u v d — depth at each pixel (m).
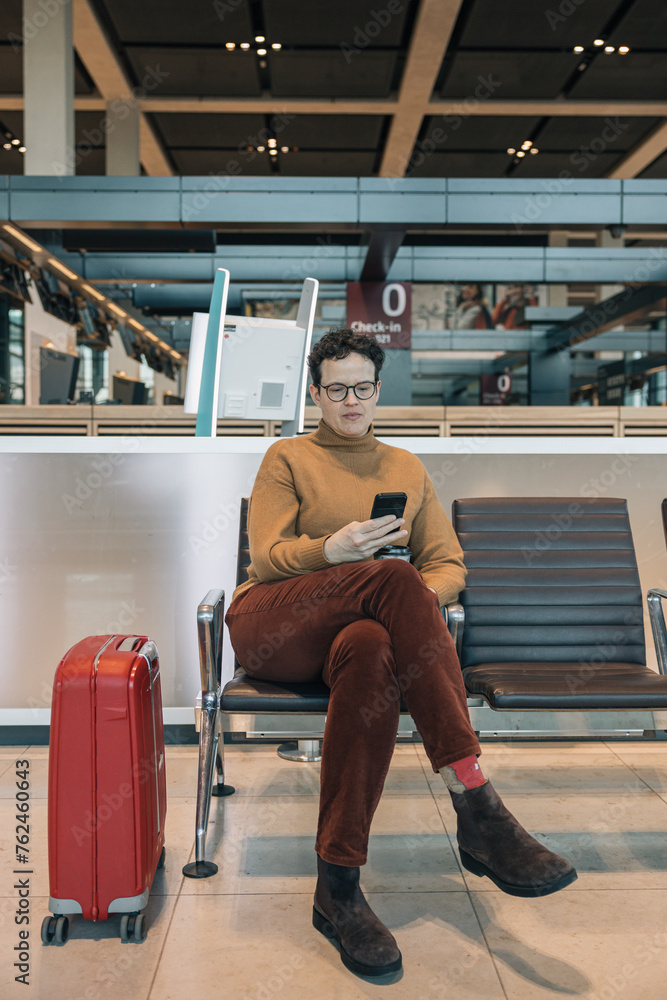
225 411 2.46
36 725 2.28
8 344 11.28
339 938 1.20
